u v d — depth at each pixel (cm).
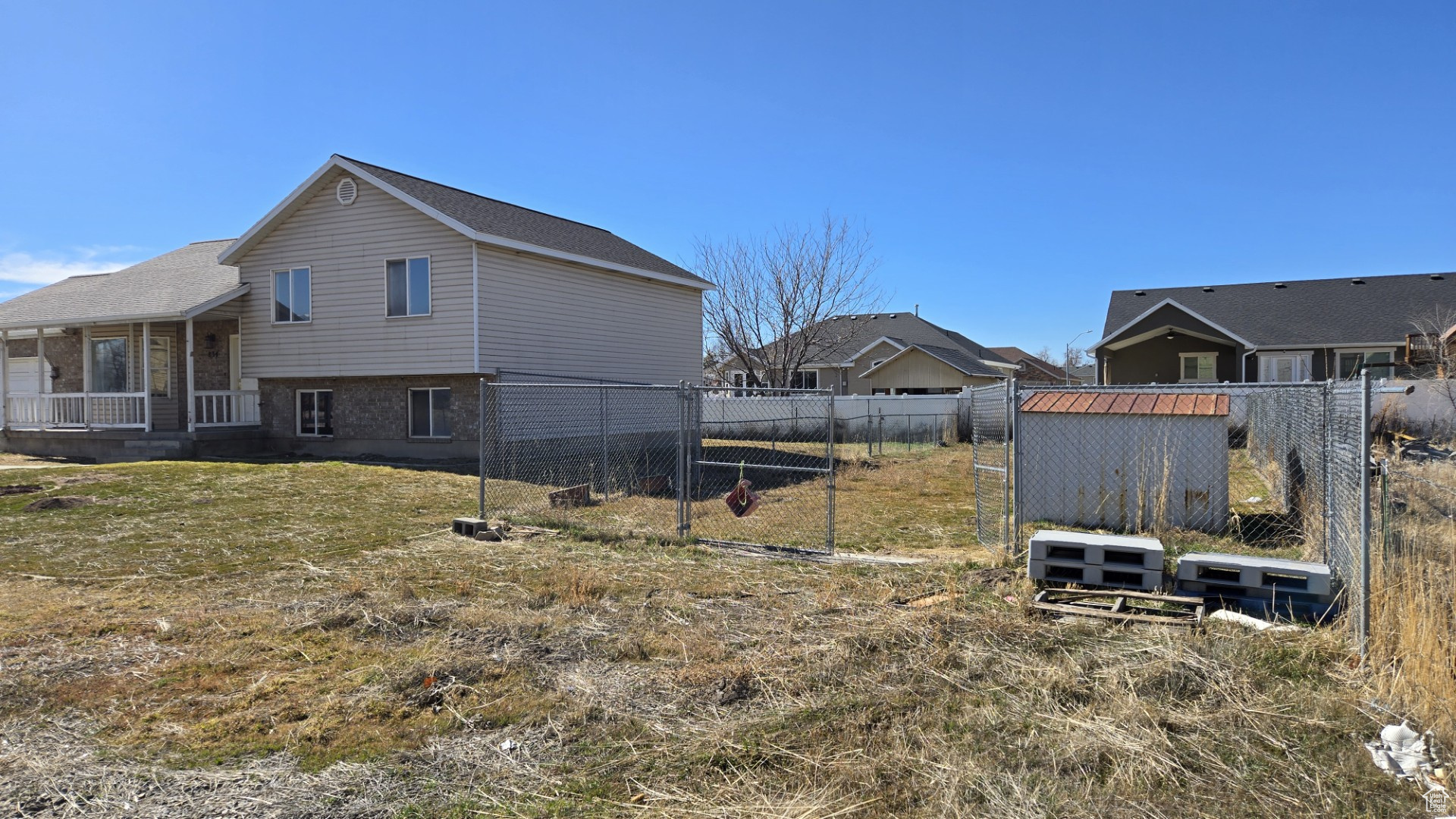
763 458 1841
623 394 1945
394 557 798
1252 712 399
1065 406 974
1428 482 650
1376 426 1557
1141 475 923
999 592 632
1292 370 2755
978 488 883
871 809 325
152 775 358
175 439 1716
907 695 436
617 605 616
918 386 3334
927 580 679
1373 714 390
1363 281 2983
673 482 1390
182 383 2003
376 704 430
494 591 665
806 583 679
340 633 551
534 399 1697
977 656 488
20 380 2209
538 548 842
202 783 352
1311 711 399
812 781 348
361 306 1684
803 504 1187
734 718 415
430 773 362
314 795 344
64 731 401
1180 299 3172
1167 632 514
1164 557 703
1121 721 394
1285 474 971
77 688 452
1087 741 375
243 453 1806
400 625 568
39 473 1334
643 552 816
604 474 1180
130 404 1898
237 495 1159
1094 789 337
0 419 1953
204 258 2169
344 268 1698
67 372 2120
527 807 333
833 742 384
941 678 459
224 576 714
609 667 488
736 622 571
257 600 635
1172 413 919
